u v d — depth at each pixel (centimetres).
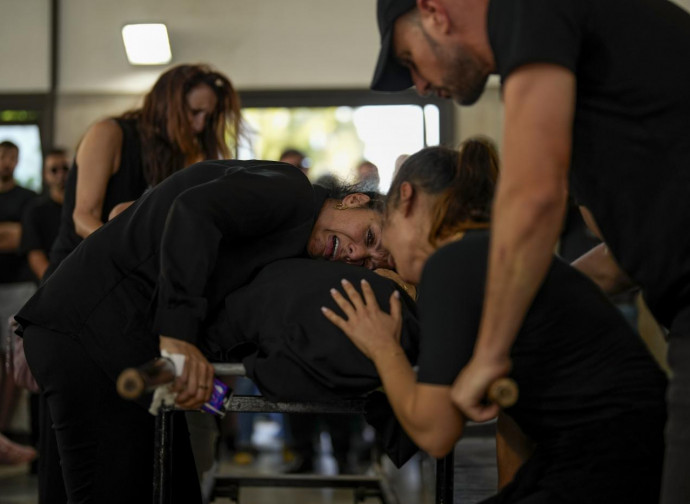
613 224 173
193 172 226
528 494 166
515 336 158
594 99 171
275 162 230
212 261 197
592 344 168
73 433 220
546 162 155
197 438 283
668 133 167
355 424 627
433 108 746
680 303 169
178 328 191
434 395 162
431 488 419
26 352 224
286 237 218
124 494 221
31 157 762
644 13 170
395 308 191
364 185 249
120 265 220
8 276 650
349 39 753
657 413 166
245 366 193
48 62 757
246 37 755
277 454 725
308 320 194
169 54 741
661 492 162
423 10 172
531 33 159
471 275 165
